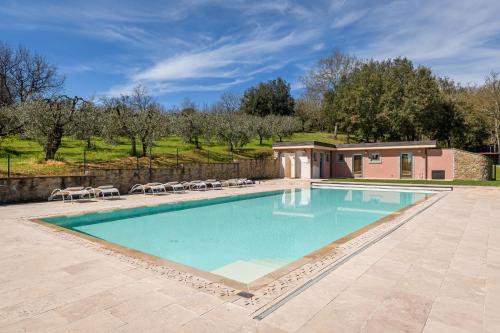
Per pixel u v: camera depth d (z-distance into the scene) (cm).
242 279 527
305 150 2375
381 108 3028
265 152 2650
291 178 2394
